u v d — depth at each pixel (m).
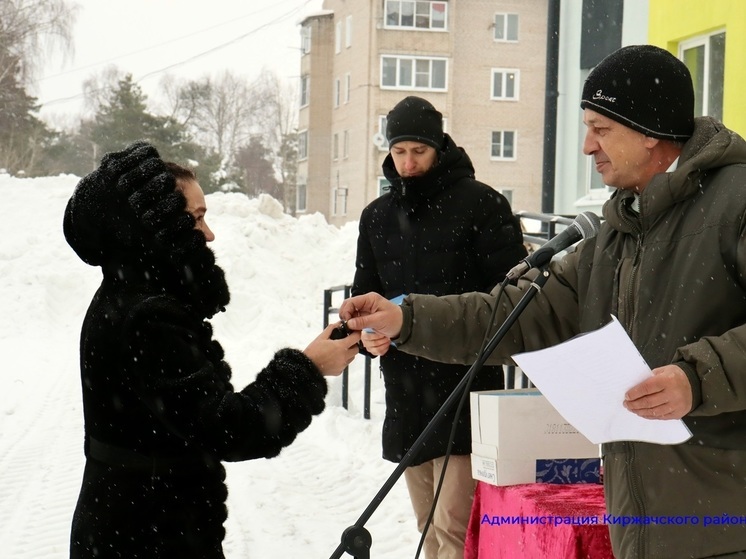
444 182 3.95
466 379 2.64
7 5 47.47
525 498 3.11
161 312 2.45
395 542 5.39
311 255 16.30
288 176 65.62
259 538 5.55
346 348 2.73
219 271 2.63
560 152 15.28
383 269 4.12
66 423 8.96
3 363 12.16
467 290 3.93
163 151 53.12
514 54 42.47
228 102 65.69
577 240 2.77
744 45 9.31
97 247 2.60
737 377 2.07
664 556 2.24
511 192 42.72
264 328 13.37
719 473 2.20
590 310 2.52
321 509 6.11
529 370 2.20
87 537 2.51
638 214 2.41
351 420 8.06
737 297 2.21
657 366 2.29
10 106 48.38
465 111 42.81
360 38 43.94
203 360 2.47
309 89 48.94
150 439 2.50
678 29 10.62
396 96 43.03
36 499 6.45
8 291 15.30
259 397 2.50
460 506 3.78
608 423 2.21
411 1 42.38
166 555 2.49
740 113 9.38
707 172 2.32
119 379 2.50
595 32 14.38
